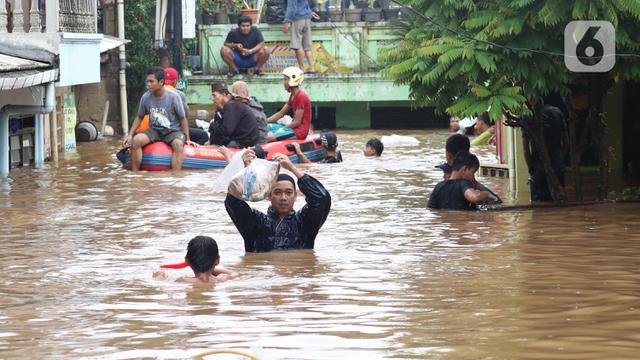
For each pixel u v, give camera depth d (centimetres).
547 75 2197
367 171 3127
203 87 5144
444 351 1042
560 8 2102
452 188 2272
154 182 2869
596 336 1095
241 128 3369
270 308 1273
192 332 1149
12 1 3478
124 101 4731
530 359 1005
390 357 1023
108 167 3306
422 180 2869
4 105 3139
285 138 3472
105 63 4716
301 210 1773
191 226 2044
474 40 2175
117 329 1173
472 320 1183
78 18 3506
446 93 2247
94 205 2378
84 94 4678
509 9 2158
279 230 1750
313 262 1619
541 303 1273
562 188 2348
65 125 3869
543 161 2348
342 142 4306
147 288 1423
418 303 1287
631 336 1091
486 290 1366
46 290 1420
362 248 1756
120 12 4644
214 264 1480
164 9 4900
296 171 1755
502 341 1078
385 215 2181
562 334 1105
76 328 1181
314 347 1068
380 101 5212
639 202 2350
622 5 2077
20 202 2439
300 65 5119
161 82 3241
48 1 3272
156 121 3250
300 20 5072
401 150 3878
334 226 2023
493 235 1884
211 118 5094
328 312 1242
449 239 1847
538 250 1703
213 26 5241
